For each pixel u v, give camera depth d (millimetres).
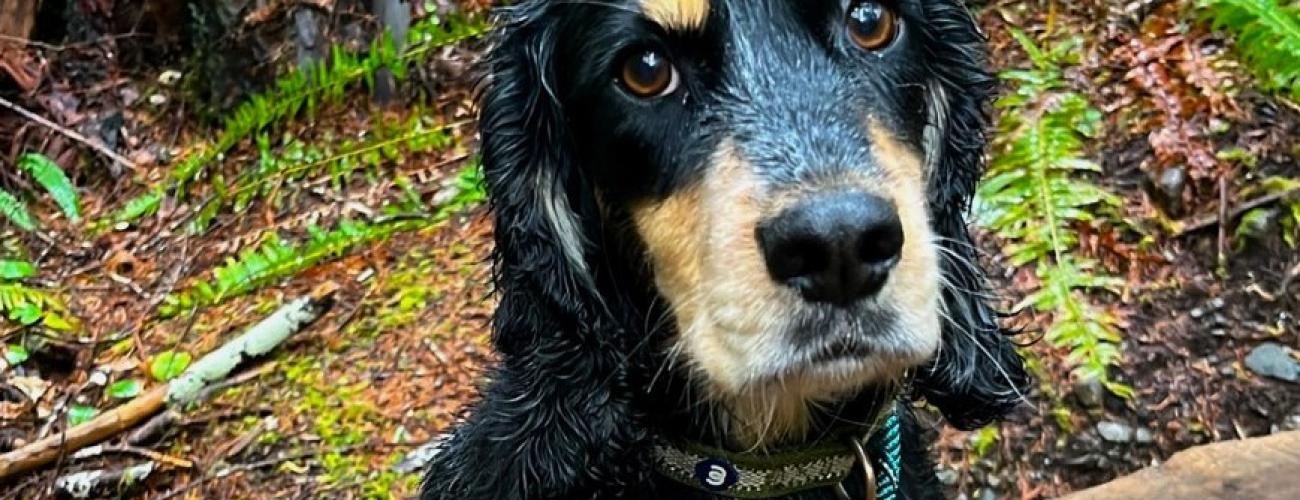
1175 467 411
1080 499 402
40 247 900
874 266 302
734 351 317
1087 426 589
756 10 335
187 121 1012
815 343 307
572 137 368
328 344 735
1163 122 706
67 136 1002
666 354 374
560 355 384
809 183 302
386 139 877
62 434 684
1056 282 635
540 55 365
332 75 897
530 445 392
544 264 376
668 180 341
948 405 414
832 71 332
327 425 676
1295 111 694
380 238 811
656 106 341
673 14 333
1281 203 656
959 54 392
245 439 677
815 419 386
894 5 351
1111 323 626
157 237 893
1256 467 404
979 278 411
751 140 317
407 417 672
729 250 312
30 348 770
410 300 756
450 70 920
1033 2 815
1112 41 770
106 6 1073
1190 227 665
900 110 348
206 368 721
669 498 396
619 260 376
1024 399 437
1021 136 695
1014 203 671
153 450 682
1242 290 637
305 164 875
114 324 806
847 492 400
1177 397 597
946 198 395
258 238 849
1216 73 718
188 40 1062
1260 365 605
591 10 349
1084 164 682
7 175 975
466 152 868
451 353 710
